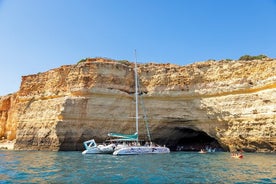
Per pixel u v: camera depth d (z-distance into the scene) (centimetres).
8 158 3325
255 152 4088
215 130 4712
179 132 5453
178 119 5069
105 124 4912
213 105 4703
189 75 5122
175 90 5109
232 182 1684
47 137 4856
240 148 4303
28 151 4659
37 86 5591
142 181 1731
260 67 4378
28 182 1680
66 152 4341
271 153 3856
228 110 4494
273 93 4003
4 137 7069
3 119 7312
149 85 5250
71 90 4947
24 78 5819
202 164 2684
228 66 4759
